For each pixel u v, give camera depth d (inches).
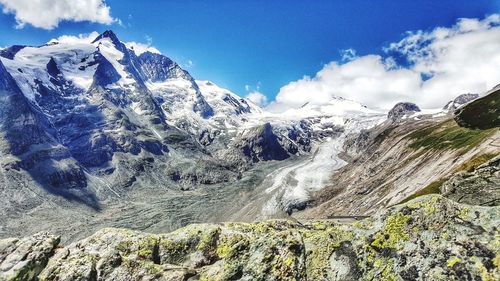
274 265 560.7
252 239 611.2
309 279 548.4
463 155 5059.1
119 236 650.2
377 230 566.6
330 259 563.8
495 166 1129.4
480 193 1085.8
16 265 582.9
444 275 478.3
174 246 644.1
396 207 578.9
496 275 453.1
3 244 619.2
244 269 567.8
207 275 578.9
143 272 586.9
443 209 539.8
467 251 486.6
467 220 522.0
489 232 496.7
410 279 497.4
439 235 517.0
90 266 587.5
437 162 5999.0
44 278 576.7
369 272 532.1
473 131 6422.2
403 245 531.5
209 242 642.2
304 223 732.0
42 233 646.5
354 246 566.6
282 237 593.0
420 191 3745.1
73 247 637.9
